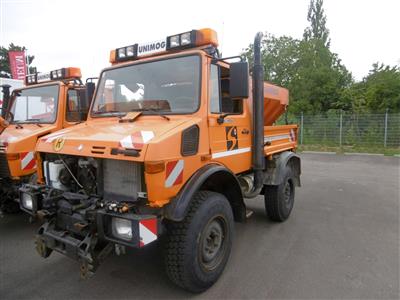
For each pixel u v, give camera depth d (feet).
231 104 12.42
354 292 10.04
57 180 10.62
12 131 17.34
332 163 40.83
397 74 69.15
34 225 16.63
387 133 53.93
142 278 11.15
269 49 86.58
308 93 77.61
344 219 17.47
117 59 13.01
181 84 10.83
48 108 17.74
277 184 15.47
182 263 9.34
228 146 11.85
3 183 15.97
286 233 15.34
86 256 8.68
